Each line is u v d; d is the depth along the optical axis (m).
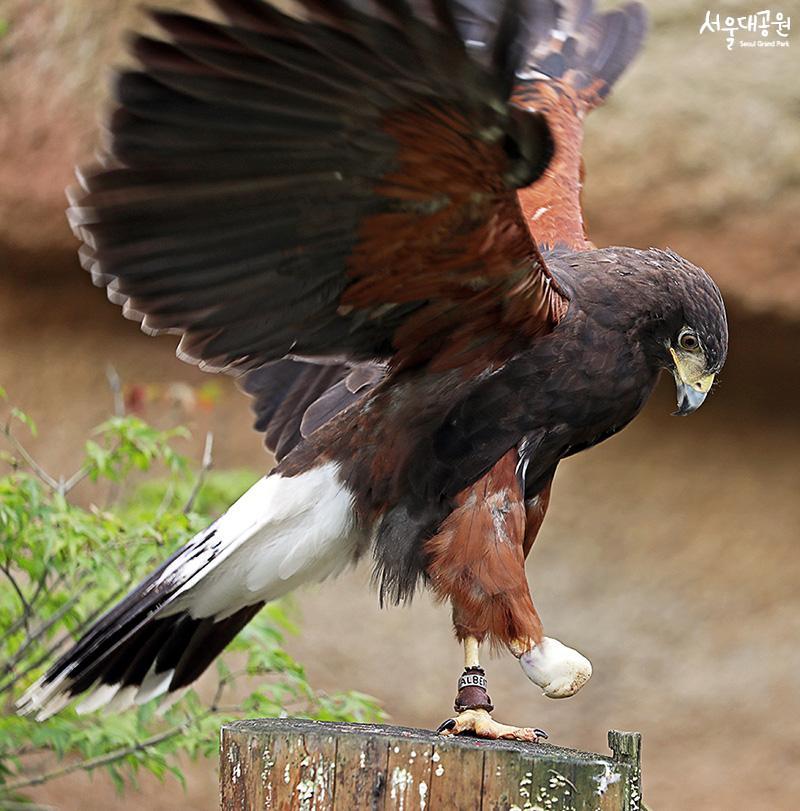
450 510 8.52
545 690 8.16
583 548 17.72
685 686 17.53
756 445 17.73
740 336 16.59
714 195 15.79
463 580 8.30
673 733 17.47
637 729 17.41
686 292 8.70
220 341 8.07
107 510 11.77
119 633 8.73
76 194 7.03
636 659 17.56
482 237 7.49
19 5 16.23
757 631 17.66
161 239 7.34
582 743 17.39
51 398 17.12
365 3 6.09
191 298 7.71
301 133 6.94
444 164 7.03
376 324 8.30
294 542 8.70
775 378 17.27
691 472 17.69
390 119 6.82
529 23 6.34
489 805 6.62
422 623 17.53
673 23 15.89
